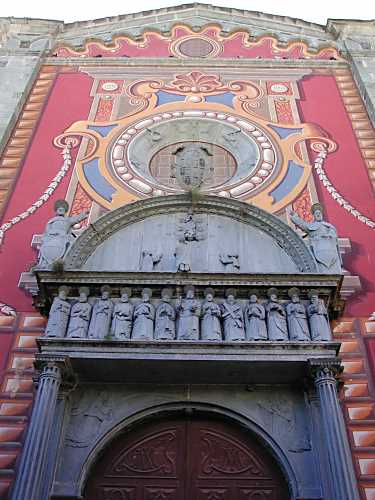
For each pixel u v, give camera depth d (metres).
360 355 12.54
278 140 17.95
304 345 11.56
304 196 15.98
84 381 11.91
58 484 10.73
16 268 14.05
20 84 19.62
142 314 12.02
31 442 10.36
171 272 12.51
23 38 22.22
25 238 14.72
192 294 12.34
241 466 11.42
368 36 22.61
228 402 11.84
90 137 17.94
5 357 12.45
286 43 22.66
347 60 21.50
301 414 11.69
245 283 12.44
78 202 15.70
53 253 13.07
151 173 17.67
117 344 11.47
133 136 18.11
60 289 12.41
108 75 20.80
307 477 10.91
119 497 11.02
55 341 11.50
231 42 22.83
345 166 16.94
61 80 20.44
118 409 11.73
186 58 21.67
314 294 12.40
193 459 11.49
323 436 11.02
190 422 11.95
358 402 11.82
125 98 19.64
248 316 12.09
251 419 11.62
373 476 10.83
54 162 16.95
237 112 19.08
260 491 11.14
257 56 22.22
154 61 21.45
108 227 14.11
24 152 17.22
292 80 20.66
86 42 22.62
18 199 15.72
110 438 11.45
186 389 12.00
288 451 11.23
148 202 14.59
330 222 15.26
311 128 18.34
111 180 16.48
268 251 13.86
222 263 13.62
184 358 11.39
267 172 16.80
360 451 11.15
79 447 11.22
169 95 19.81
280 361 11.45
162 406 11.81
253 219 14.43
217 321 11.97
